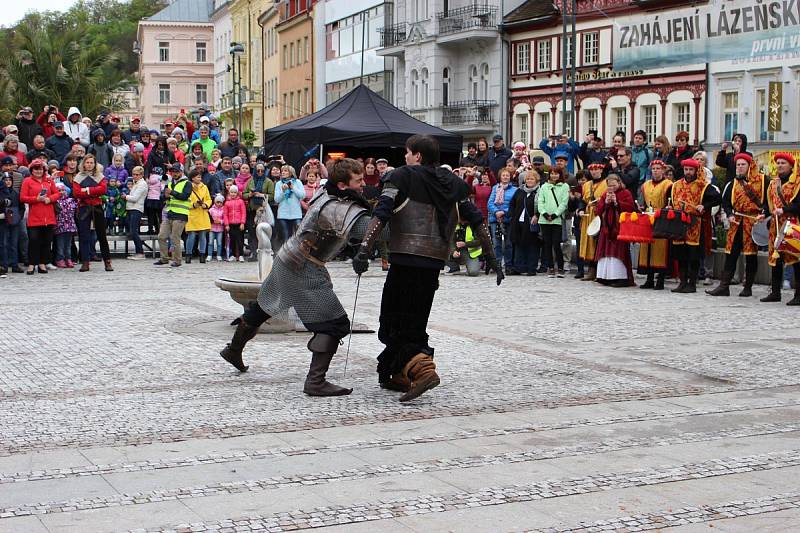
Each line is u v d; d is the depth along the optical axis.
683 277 17.89
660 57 42.69
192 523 5.78
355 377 10.06
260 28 92.38
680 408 8.72
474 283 19.61
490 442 7.56
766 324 13.85
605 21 45.75
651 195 18.31
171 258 23.56
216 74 113.25
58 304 15.86
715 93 40.06
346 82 69.31
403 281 8.91
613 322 14.02
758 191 16.88
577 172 22.48
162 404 8.84
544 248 21.06
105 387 9.59
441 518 5.89
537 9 50.84
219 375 10.16
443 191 8.82
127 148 25.48
